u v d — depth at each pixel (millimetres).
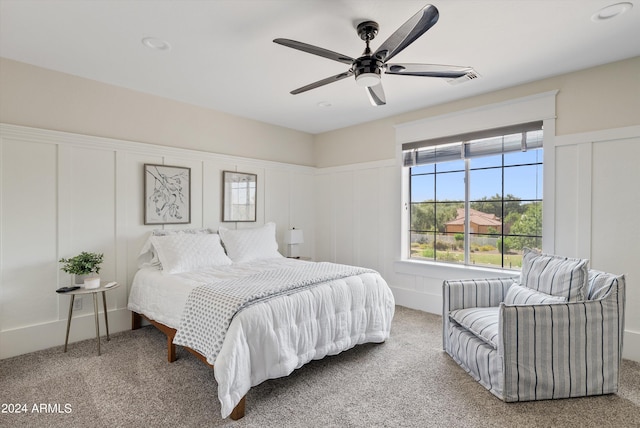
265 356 2045
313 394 2143
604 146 2752
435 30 2232
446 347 2758
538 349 2053
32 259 2783
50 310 2867
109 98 3195
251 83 3180
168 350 2590
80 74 2973
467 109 3541
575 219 2887
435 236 3994
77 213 3006
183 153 3701
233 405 1812
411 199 4211
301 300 2320
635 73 2621
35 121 2795
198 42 2402
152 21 2137
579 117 2871
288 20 2125
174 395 2115
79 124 3023
